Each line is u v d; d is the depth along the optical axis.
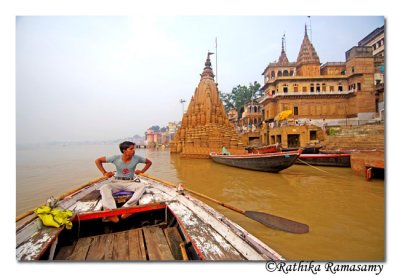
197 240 2.48
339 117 31.11
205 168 14.12
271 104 33.72
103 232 3.57
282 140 25.72
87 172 14.30
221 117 24.66
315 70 34.31
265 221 4.40
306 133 24.42
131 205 3.64
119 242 3.02
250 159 12.47
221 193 7.47
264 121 35.66
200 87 26.17
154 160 20.86
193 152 20.86
